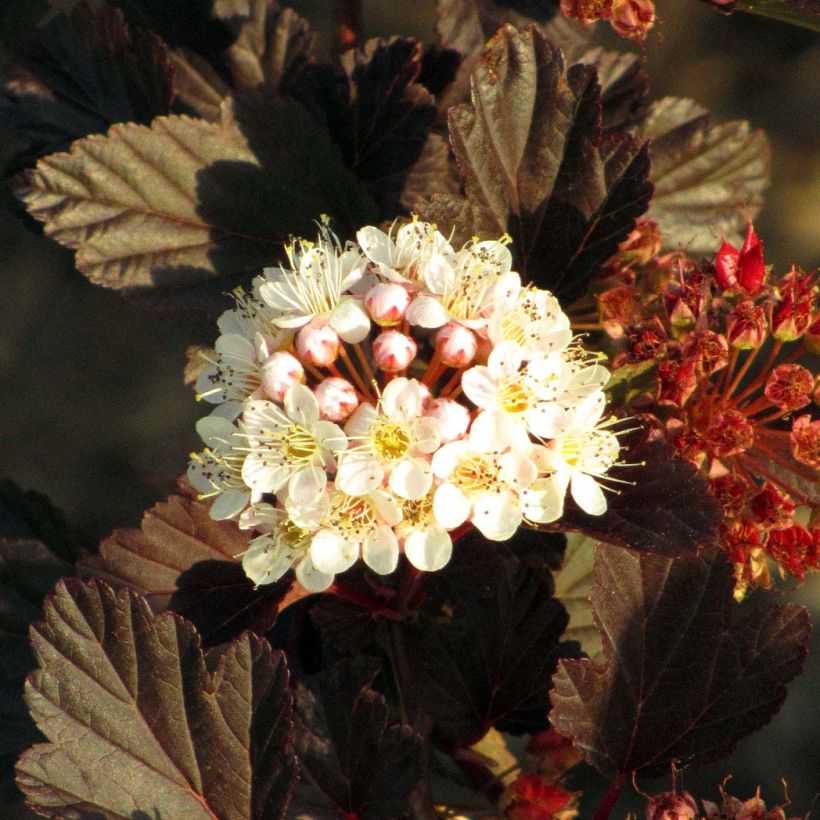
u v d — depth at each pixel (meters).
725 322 0.43
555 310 0.41
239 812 0.41
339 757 0.42
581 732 0.42
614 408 0.42
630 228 0.43
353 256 0.41
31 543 0.46
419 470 0.40
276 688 0.41
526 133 0.43
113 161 0.44
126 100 0.47
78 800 0.41
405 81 0.46
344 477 0.40
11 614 0.45
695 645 0.42
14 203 0.47
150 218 0.44
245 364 0.41
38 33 0.47
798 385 0.42
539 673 0.44
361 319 0.41
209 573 0.43
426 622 0.44
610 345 0.44
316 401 0.40
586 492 0.41
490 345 0.41
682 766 0.42
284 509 0.41
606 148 0.43
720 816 0.42
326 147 0.45
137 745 0.41
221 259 0.44
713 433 0.42
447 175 0.46
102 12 0.47
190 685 0.41
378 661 0.42
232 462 0.41
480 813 0.44
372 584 0.43
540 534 0.44
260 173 0.45
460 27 0.47
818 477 0.42
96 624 0.41
